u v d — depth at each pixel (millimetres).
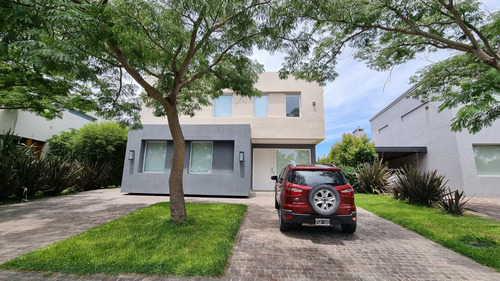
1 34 3043
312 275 3115
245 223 5668
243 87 6891
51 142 14727
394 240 4605
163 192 10102
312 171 4938
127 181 10281
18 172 8469
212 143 10742
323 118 11625
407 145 16422
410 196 8484
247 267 3320
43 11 2979
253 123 11742
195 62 7176
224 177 10031
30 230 4801
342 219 4488
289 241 4441
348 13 5465
